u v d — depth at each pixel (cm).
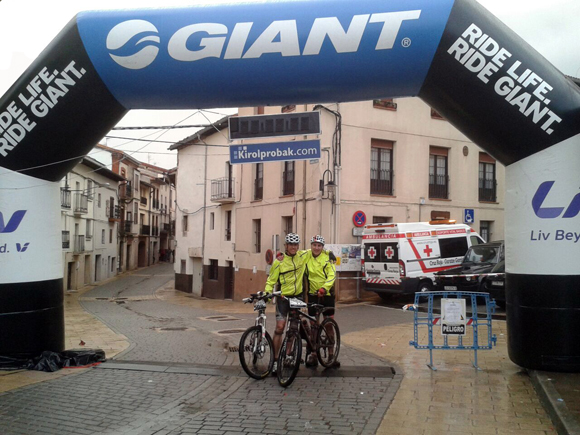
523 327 650
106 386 645
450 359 765
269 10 685
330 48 670
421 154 1967
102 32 702
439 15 651
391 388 611
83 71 711
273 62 684
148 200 6225
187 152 3192
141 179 5762
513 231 669
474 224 2094
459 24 649
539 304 638
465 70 650
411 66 667
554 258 632
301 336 705
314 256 736
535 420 493
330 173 1781
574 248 627
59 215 804
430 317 715
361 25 662
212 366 759
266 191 2194
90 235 3850
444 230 1697
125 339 1056
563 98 636
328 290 708
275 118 1058
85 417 525
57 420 517
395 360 769
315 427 486
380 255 1662
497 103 648
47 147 744
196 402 575
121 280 4253
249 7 693
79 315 1688
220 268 2733
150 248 6316
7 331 739
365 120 1848
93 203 3916
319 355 707
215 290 2789
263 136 1060
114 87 724
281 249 2055
